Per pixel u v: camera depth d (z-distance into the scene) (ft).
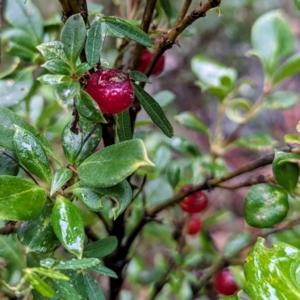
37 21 0.34
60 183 0.20
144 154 0.19
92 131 0.22
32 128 0.22
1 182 0.19
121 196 0.20
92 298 0.21
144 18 0.25
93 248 0.23
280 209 0.26
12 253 0.28
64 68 0.19
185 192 0.30
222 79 0.41
